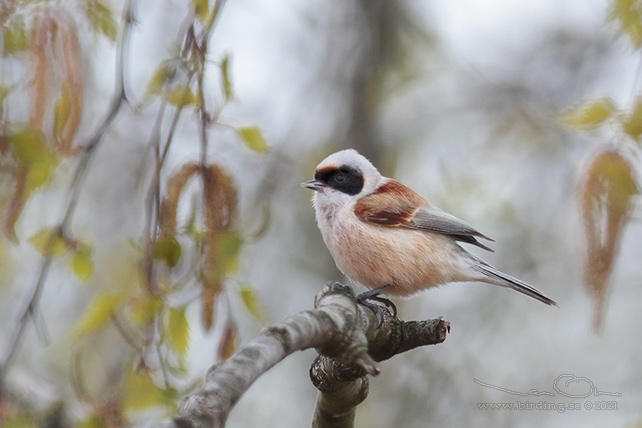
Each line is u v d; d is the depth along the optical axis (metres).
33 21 7.21
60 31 7.27
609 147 7.63
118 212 14.57
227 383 4.60
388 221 10.11
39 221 10.53
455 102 16.61
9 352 7.55
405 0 16.52
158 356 7.70
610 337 15.53
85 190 14.77
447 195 15.38
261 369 4.82
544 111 16.38
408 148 16.19
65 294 13.13
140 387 7.54
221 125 8.10
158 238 7.79
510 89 16.56
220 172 7.94
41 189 7.51
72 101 7.38
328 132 16.03
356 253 10.14
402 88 16.14
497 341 15.70
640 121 7.40
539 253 15.84
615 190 7.56
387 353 7.36
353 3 16.42
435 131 16.42
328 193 10.46
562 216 15.89
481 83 16.59
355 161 10.59
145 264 7.77
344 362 5.69
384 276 10.11
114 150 14.99
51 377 12.06
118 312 7.89
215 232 7.84
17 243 7.32
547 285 15.77
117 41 8.26
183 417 4.31
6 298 13.02
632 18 7.84
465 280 10.21
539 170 16.14
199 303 7.83
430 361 15.19
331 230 10.36
